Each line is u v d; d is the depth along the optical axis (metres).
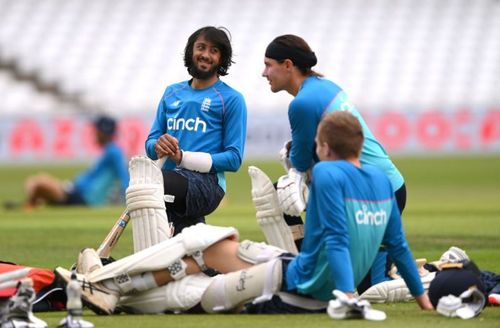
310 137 23.69
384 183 20.17
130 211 24.17
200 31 27.03
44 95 122.19
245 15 130.00
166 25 129.88
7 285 18.44
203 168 26.31
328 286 20.05
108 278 20.92
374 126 104.88
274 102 117.62
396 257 20.55
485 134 103.50
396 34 125.19
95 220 54.75
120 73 124.50
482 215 52.50
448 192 74.31
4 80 123.38
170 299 20.89
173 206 26.55
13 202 71.25
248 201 70.19
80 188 70.75
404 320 19.23
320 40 125.81
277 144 105.06
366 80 120.50
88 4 132.88
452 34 124.31
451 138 103.62
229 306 20.64
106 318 20.38
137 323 19.42
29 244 39.75
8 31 129.25
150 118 103.88
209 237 20.92
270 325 18.70
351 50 124.19
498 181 83.62
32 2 133.38
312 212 19.78
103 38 128.75
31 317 18.53
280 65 24.42
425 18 126.50
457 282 20.11
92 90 122.75
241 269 21.00
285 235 24.36
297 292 20.38
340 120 20.03
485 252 34.28
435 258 33.03
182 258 21.00
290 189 23.77
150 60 125.94
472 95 117.44
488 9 126.38
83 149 108.25
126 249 37.09
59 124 108.81
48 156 109.31
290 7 129.88
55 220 55.12
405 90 118.81
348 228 19.48
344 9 128.88
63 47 127.50
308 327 18.33
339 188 19.39
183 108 26.98
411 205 61.69
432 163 98.88
